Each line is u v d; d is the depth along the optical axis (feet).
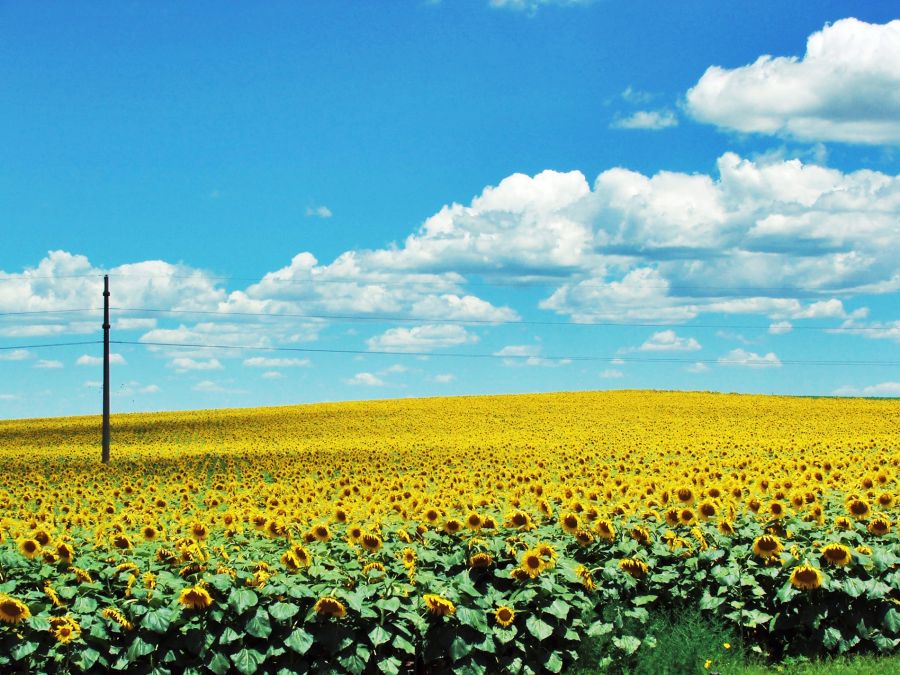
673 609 33.83
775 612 32.60
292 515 41.37
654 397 246.68
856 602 31.71
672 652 29.99
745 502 38.34
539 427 169.07
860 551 33.17
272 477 85.40
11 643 27.61
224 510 51.80
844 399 237.66
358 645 29.19
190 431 173.99
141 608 28.63
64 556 31.73
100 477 89.15
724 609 33.47
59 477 88.33
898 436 117.60
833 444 97.66
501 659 30.27
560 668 30.09
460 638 29.60
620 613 32.04
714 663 29.73
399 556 33.47
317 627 29.37
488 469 77.82
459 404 231.71
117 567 31.55
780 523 36.04
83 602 29.37
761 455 92.94
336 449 120.88
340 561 33.91
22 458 123.65
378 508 45.24
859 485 45.70
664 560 35.60
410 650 29.01
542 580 31.40
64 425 203.00
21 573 31.58
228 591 29.78
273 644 29.01
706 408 210.59
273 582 29.66
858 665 29.60
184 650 29.25
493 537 34.47
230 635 28.53
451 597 30.04
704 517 37.78
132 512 48.24
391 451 115.96
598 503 44.75
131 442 158.61
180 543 34.17
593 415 195.83
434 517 36.06
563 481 63.16
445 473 64.13
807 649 31.60
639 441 122.21
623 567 33.91
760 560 33.47
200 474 85.71
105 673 28.89
